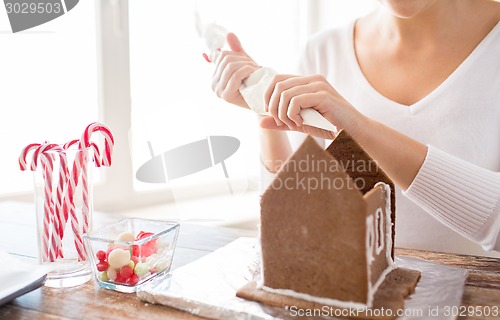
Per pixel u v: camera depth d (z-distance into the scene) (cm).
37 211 78
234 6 204
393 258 78
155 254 78
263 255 68
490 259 88
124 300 71
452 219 91
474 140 114
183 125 183
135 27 172
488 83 113
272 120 94
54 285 76
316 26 232
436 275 77
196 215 182
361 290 62
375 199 67
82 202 79
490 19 115
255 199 201
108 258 74
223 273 77
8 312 67
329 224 63
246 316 63
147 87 176
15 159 152
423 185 88
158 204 184
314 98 80
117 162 171
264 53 221
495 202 88
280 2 225
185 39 184
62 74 158
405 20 114
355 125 84
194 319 65
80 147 78
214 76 102
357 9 215
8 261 77
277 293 68
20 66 149
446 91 114
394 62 121
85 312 67
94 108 166
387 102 120
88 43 163
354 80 126
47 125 156
